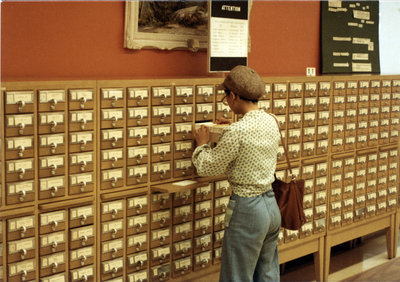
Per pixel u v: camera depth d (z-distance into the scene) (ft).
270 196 11.57
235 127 11.07
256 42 16.87
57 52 12.67
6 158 10.16
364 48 20.07
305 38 18.35
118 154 11.73
